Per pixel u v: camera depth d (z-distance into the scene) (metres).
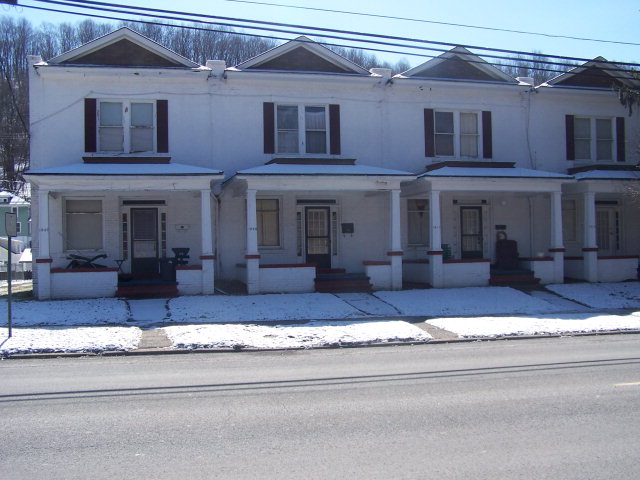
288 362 10.60
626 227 23.95
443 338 13.23
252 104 20.12
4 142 46.50
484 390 8.20
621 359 10.53
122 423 6.72
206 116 19.78
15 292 19.58
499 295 18.53
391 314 16.06
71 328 13.41
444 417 6.89
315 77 20.23
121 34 19.28
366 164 20.94
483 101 22.03
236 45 35.75
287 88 20.36
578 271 21.73
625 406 7.30
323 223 21.03
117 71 18.92
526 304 17.61
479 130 21.98
